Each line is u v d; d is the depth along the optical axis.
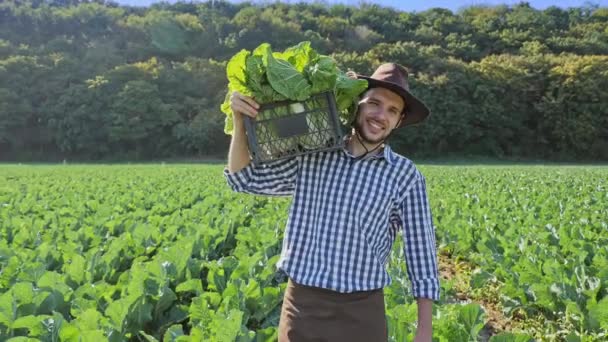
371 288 2.93
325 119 2.95
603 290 6.02
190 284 5.46
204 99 69.56
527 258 6.85
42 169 36.69
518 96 67.06
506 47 89.25
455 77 66.88
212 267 6.06
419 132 65.19
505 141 67.81
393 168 2.97
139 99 64.81
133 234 7.51
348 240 2.89
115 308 4.43
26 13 96.38
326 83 2.90
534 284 6.07
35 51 82.12
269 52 2.89
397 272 6.47
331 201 2.93
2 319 4.22
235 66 2.91
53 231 8.32
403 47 77.81
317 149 2.95
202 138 64.62
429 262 3.01
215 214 9.48
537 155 66.62
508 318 6.49
